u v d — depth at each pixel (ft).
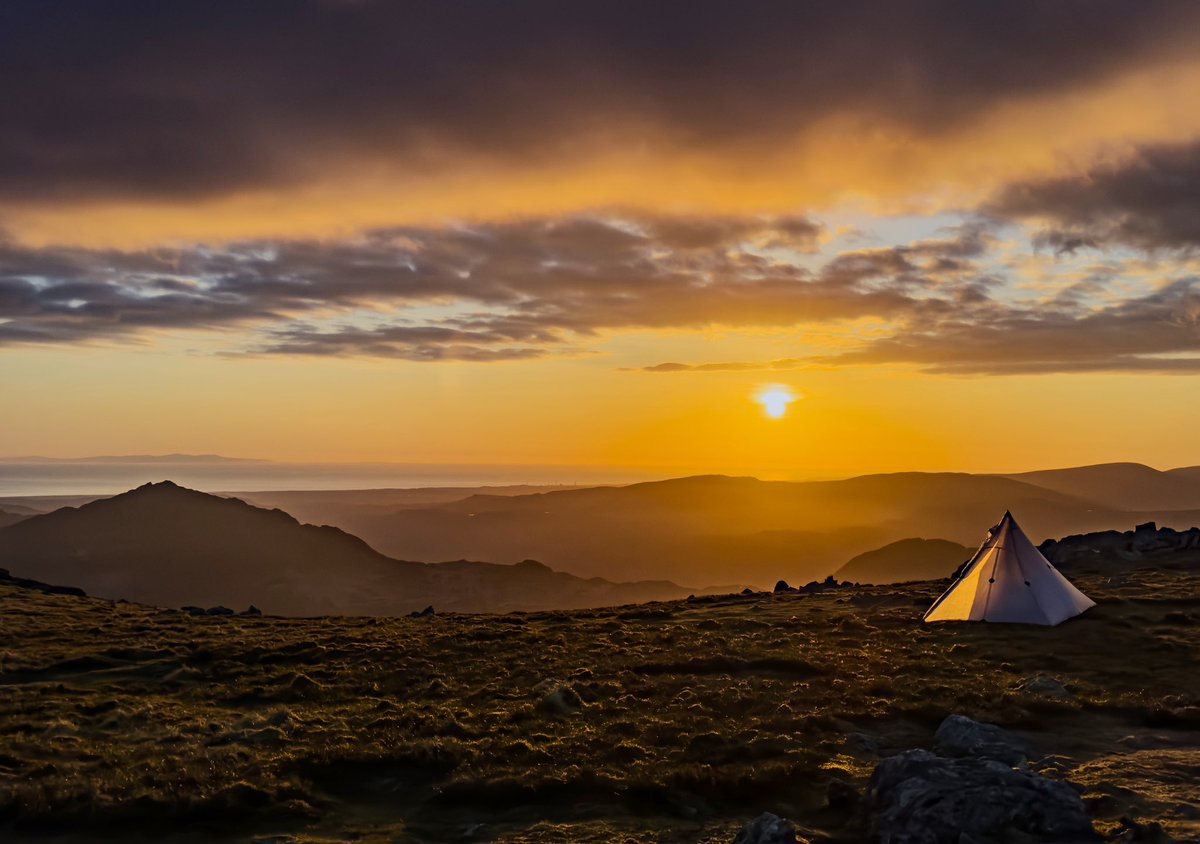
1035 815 44.86
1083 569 162.30
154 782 58.54
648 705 77.51
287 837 50.37
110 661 108.78
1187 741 62.90
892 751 63.21
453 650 110.93
